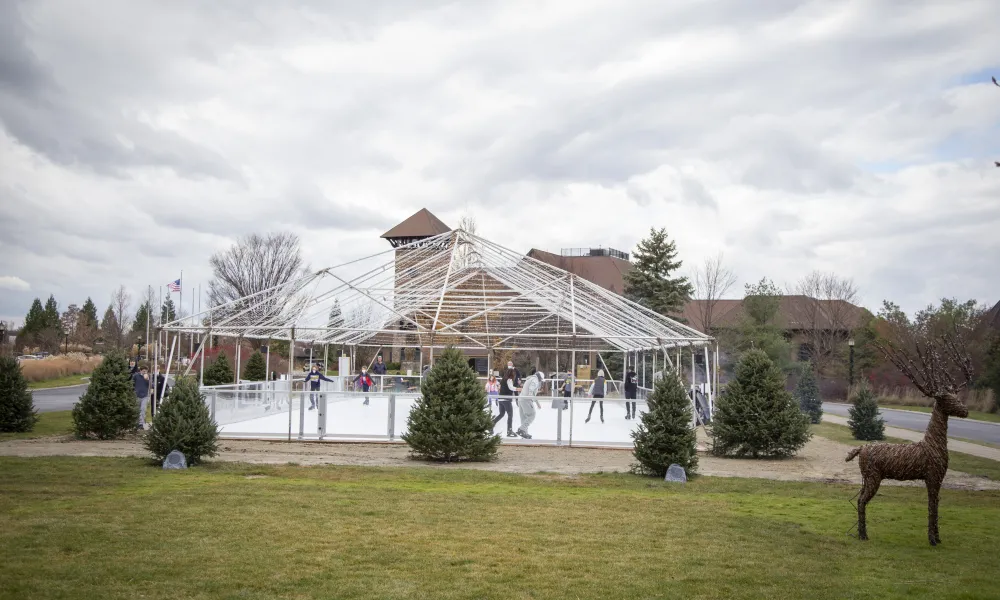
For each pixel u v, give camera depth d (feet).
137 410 71.41
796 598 24.80
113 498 38.65
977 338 155.74
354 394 70.64
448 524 34.60
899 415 139.33
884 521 38.09
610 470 56.65
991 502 45.96
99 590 23.70
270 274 225.35
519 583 25.77
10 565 26.00
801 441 67.41
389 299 90.38
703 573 27.48
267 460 56.95
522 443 70.79
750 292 185.88
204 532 31.58
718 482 51.67
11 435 71.46
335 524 33.86
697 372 157.58
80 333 297.53
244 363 175.42
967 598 25.04
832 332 206.49
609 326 89.71
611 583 26.03
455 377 60.49
